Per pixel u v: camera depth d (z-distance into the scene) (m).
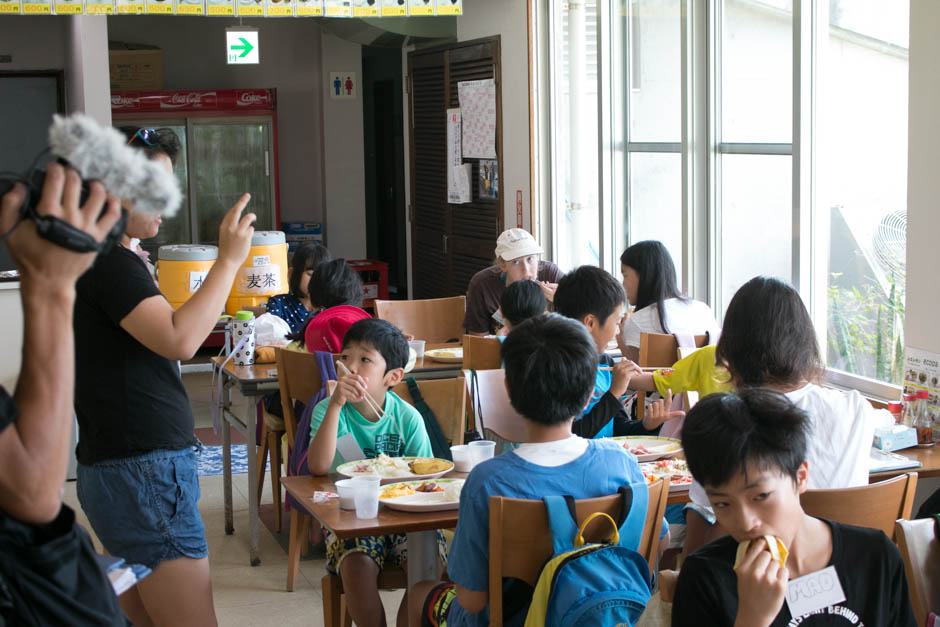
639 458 2.91
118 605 1.30
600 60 5.85
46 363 1.15
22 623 1.19
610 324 3.33
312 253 5.02
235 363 4.52
